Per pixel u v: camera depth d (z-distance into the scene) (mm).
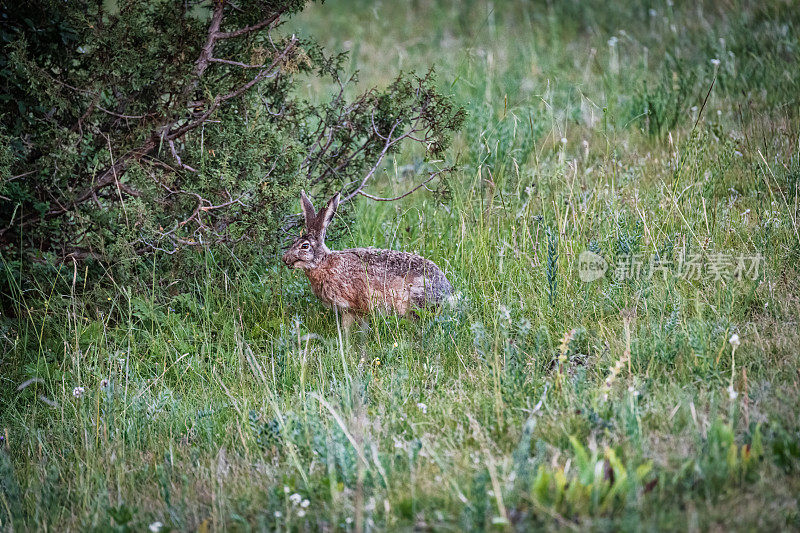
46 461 9242
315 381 10117
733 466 6703
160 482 8086
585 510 6418
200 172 12078
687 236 12195
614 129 17812
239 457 8617
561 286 11555
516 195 14672
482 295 11617
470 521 6391
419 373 10000
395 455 7910
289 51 12336
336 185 13750
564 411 8375
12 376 11031
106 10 12234
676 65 20109
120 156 12000
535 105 19625
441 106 13352
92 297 12078
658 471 6891
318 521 6879
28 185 11852
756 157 14531
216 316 11961
